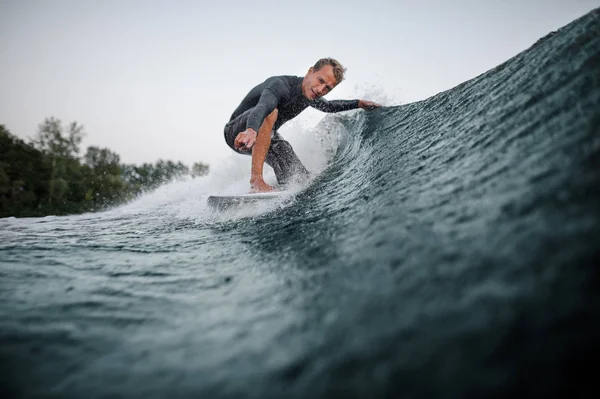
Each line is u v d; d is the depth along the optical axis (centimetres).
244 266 130
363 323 71
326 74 302
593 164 81
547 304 57
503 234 78
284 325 79
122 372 69
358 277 90
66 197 3209
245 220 224
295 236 153
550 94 125
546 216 76
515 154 110
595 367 47
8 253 174
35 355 76
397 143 235
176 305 100
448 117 205
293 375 62
